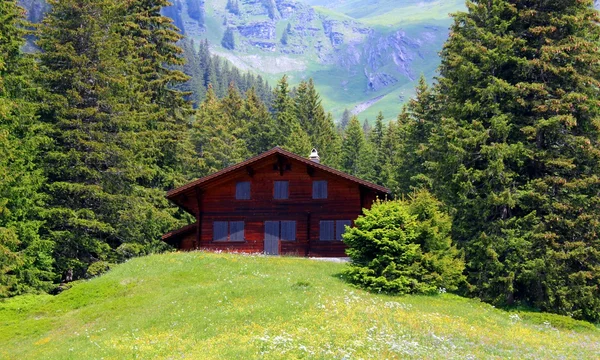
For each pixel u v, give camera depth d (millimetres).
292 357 19109
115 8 44844
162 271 34719
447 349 21578
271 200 45094
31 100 40531
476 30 39188
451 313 28844
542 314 32500
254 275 33625
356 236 32875
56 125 41562
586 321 33250
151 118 48188
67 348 23875
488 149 36219
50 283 38844
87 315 28641
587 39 37531
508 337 25750
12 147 36250
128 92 44625
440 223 34000
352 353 19750
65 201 41469
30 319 29781
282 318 24312
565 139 36062
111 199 42000
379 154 89250
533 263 33781
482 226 37125
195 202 46031
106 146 41500
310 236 44406
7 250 32938
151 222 45344
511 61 38438
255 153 88750
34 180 37781
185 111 55156
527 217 34969
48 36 42812
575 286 33625
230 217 45281
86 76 42250
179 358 20281
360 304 27328
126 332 25078
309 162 44125
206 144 74375
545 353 23031
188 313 26531
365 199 45250
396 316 25859
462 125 38812
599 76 37031
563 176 36312
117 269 36281
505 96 38312
